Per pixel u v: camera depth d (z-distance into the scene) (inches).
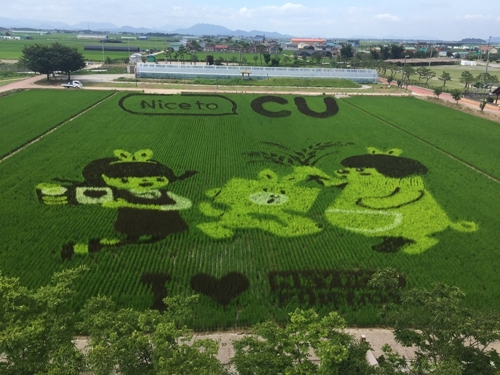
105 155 1795.0
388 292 984.9
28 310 621.3
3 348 556.4
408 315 672.4
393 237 1234.0
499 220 1349.7
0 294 625.9
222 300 947.3
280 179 1624.0
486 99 3324.3
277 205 1406.3
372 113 2802.7
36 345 580.4
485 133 2354.8
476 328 603.2
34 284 969.5
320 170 1728.6
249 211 1358.3
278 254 1130.7
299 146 2039.9
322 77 4259.4
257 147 1998.0
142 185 1515.7
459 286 1024.2
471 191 1562.5
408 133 2330.2
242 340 648.4
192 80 4023.1
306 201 1443.2
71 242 1141.1
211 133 2206.0
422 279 1045.8
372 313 920.3
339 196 1491.1
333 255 1133.1
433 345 637.3
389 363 642.2
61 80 3846.0
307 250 1158.3
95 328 619.8
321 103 2992.1
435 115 2792.8
